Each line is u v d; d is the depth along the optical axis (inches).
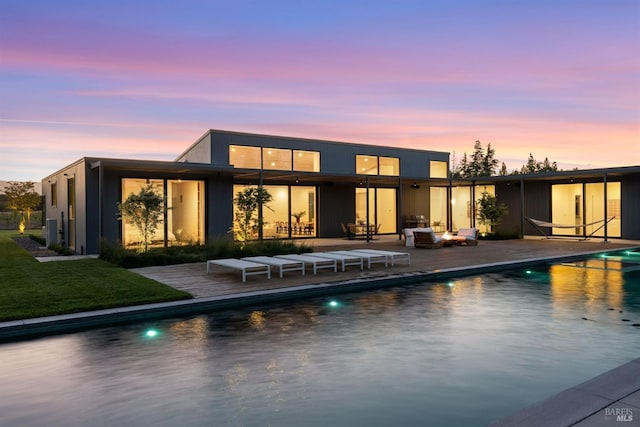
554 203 826.8
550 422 108.7
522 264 449.7
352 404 136.4
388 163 855.1
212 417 128.0
